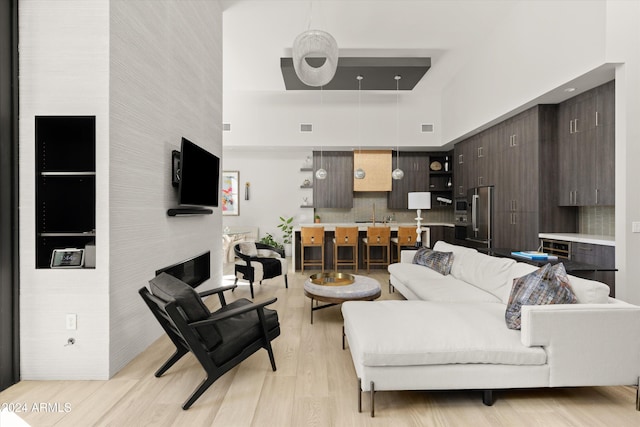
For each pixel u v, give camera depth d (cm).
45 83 219
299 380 220
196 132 363
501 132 533
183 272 336
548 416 181
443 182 815
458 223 688
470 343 185
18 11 219
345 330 267
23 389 208
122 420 177
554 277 206
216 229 439
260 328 230
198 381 219
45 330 220
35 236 220
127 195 240
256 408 188
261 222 829
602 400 196
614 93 360
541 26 403
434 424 175
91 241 243
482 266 322
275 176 828
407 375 183
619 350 185
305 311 373
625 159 331
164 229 295
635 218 334
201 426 172
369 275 581
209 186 370
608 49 323
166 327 222
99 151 219
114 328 227
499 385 185
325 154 786
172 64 306
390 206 796
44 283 220
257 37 487
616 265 340
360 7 424
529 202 466
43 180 229
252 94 729
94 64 219
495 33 492
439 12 444
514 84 457
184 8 330
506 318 207
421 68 559
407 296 364
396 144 741
